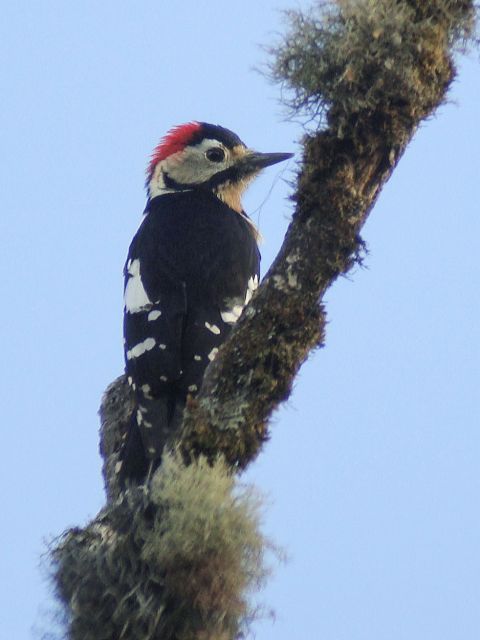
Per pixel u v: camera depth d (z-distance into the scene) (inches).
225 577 278.7
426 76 296.4
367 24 295.0
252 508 281.7
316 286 299.3
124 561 288.4
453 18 298.7
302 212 301.0
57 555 296.8
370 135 297.6
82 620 289.0
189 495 279.7
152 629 281.4
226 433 297.3
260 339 299.4
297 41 302.7
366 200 299.3
